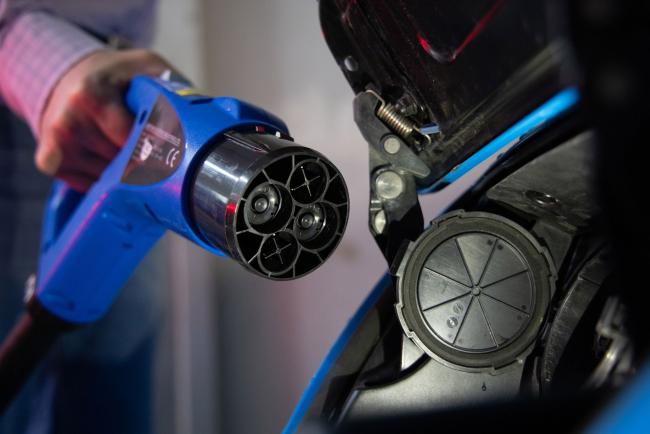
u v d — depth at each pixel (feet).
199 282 5.63
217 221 2.02
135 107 2.99
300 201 2.02
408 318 2.15
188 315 5.59
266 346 5.65
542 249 2.14
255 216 1.97
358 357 2.40
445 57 1.95
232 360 5.74
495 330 2.14
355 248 5.19
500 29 1.71
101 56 4.26
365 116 2.30
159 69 4.20
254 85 5.53
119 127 3.94
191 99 2.51
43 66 4.41
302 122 5.34
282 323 5.60
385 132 2.29
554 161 1.94
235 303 5.75
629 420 0.89
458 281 2.16
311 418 2.33
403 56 2.11
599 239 2.16
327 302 5.40
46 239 3.96
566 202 2.11
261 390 5.66
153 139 2.55
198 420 5.60
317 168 2.03
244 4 5.57
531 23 1.60
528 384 2.15
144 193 2.50
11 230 5.24
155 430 5.56
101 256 3.24
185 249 5.58
